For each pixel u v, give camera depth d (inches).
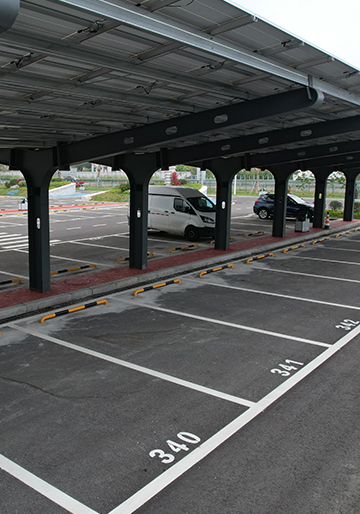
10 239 772.6
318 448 197.0
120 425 213.3
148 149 499.5
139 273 508.7
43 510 159.8
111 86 295.3
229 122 349.4
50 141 404.8
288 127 470.9
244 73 286.0
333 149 637.3
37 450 193.6
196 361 285.7
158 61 254.5
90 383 254.8
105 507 161.5
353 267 581.6
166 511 159.8
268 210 1128.2
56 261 587.2
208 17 206.5
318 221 957.8
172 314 380.5
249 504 163.2
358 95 366.6
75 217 1154.7
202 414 223.5
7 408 227.5
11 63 235.5
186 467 183.5
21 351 299.3
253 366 279.1
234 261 615.5
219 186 653.3
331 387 252.7
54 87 265.9
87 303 399.9
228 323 358.9
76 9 163.0
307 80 299.3
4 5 128.1
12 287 447.2
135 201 523.5
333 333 338.0
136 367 276.2
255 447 197.2
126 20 179.3
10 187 2284.7
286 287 474.9
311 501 164.9
